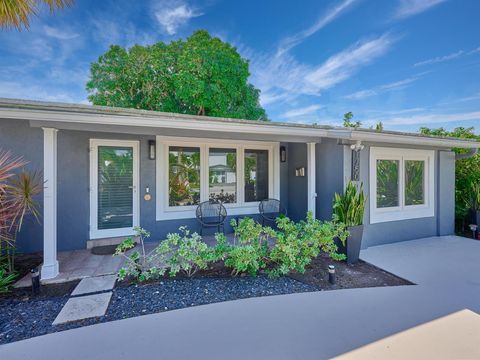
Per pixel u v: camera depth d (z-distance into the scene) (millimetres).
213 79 11023
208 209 6023
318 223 4121
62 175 4941
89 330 2434
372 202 5441
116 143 5332
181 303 2957
